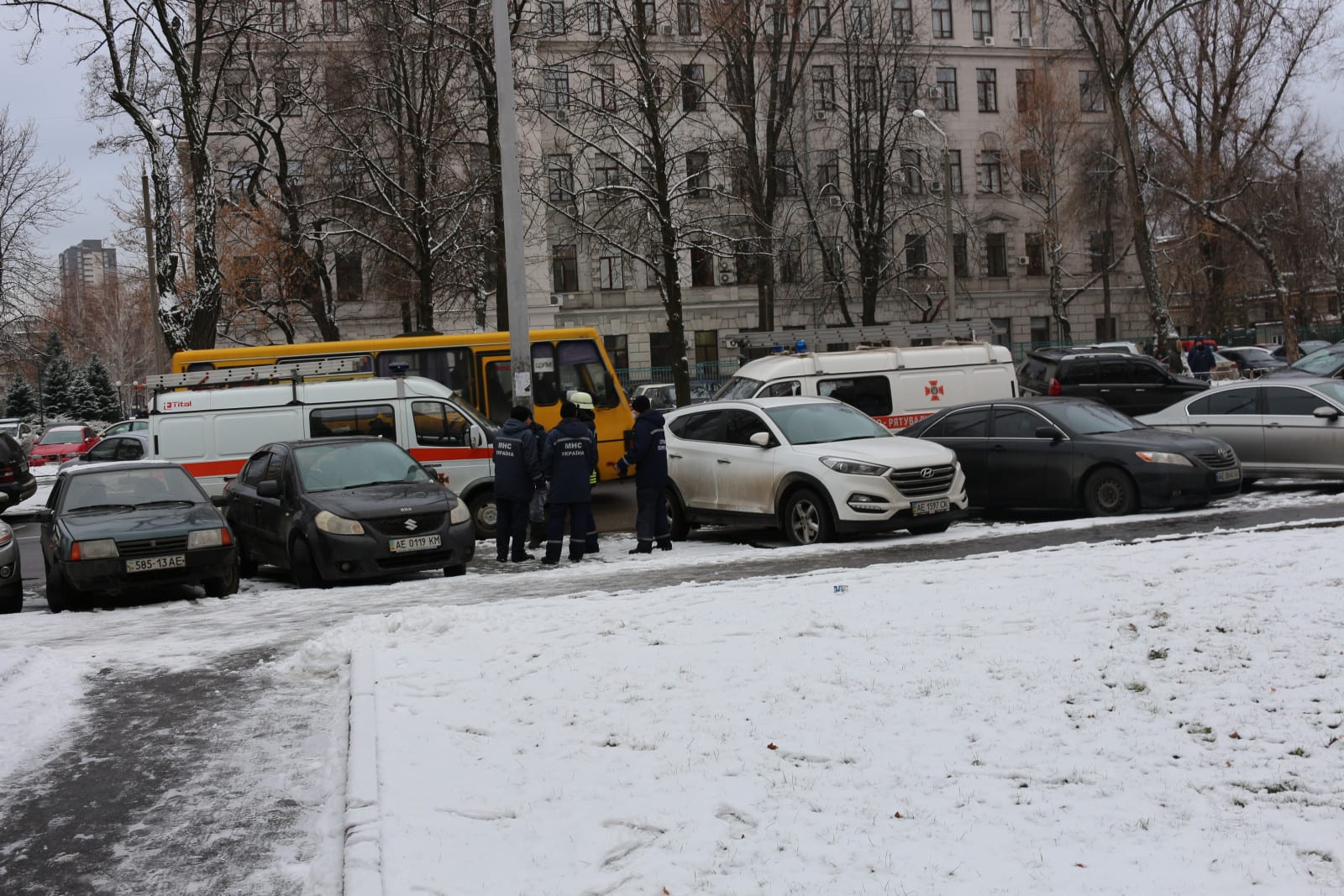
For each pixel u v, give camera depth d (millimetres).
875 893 3932
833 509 14414
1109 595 7832
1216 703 5625
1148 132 48188
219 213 37375
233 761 6082
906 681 6281
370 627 8766
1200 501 15227
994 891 3900
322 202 32875
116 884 4551
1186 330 66062
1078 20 38469
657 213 26984
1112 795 4723
